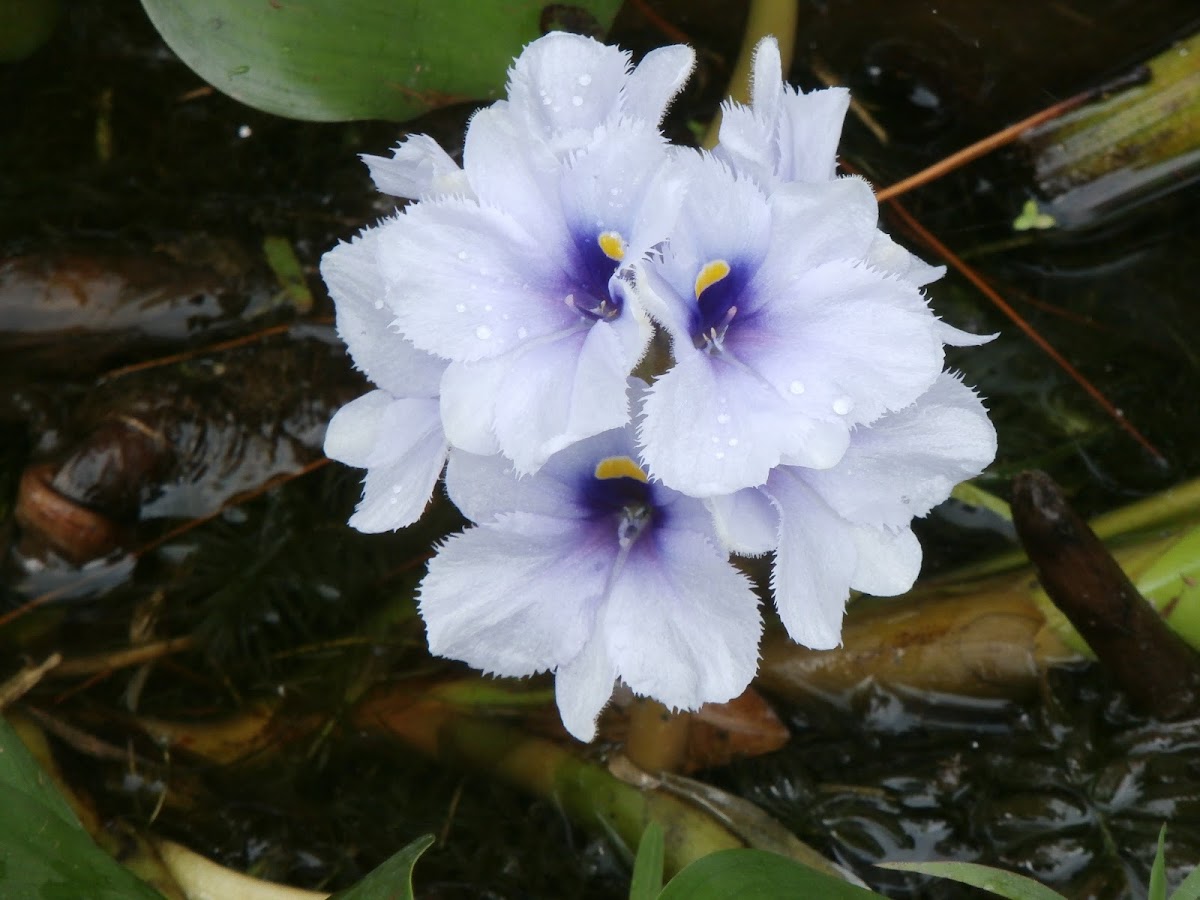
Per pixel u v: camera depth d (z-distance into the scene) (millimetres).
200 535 513
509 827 488
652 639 405
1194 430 522
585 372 386
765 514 399
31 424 518
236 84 487
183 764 489
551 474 406
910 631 493
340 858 481
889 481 404
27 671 479
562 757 487
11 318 516
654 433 384
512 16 497
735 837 474
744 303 397
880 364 388
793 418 387
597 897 478
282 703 499
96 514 501
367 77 493
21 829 414
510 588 407
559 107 397
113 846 468
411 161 406
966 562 509
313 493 521
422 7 490
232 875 461
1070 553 453
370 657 504
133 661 496
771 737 492
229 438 516
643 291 380
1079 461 522
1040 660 487
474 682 498
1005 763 488
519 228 393
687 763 492
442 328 391
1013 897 420
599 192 390
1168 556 479
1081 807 480
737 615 401
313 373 526
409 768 496
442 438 407
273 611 508
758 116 389
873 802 487
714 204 387
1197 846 471
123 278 523
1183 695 479
